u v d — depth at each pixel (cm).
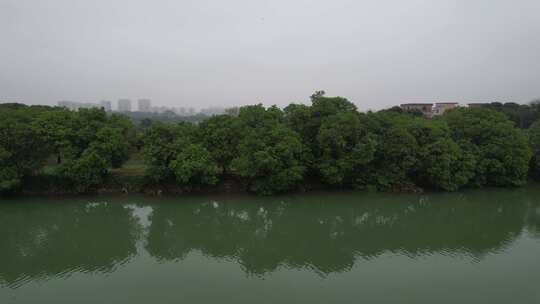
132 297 2366
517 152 5281
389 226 3962
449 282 2588
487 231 3769
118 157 4709
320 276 2720
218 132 4891
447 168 4922
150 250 3269
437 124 5381
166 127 4809
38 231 3700
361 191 5188
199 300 2336
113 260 3017
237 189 5078
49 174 4750
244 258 3103
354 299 2355
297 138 4922
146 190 4866
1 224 3844
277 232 3794
